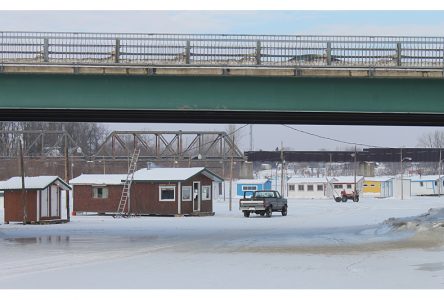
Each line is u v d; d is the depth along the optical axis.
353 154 136.50
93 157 95.00
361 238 32.84
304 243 30.66
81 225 44.47
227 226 42.94
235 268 21.98
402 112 31.39
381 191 111.69
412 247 28.03
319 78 31.22
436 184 116.56
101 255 25.91
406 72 31.00
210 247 29.05
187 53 30.62
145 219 51.62
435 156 138.00
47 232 38.06
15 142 130.50
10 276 20.08
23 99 30.56
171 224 45.12
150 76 30.88
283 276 20.08
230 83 31.12
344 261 23.70
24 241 32.19
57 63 30.27
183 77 30.97
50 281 19.06
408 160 138.50
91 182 57.69
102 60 30.50
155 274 20.55
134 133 95.12
